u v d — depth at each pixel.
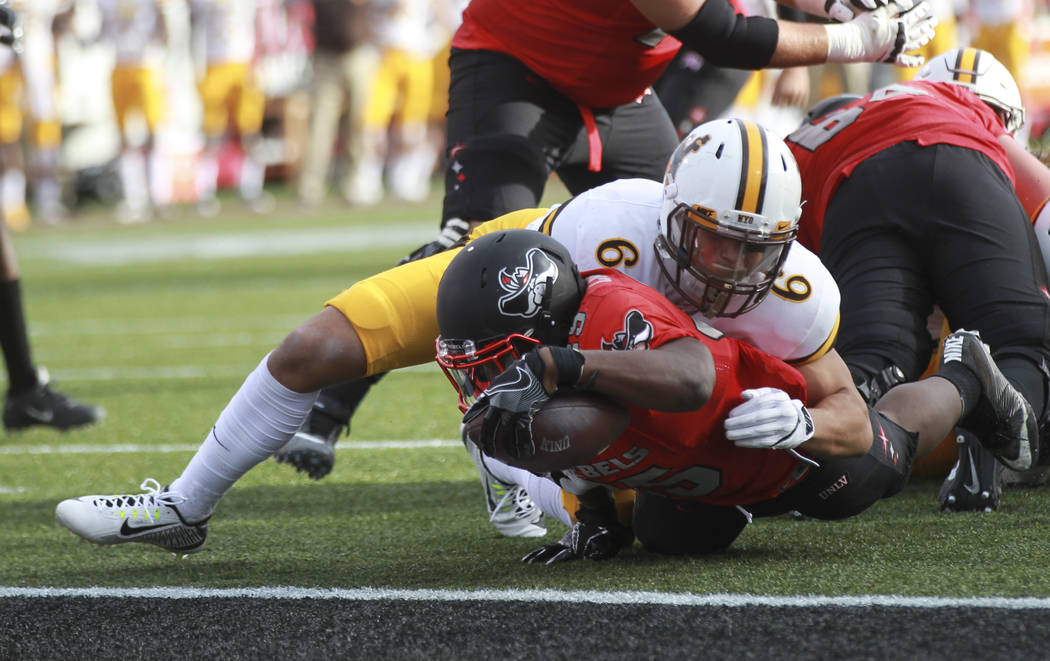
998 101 13.94
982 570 9.74
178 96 60.44
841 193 12.39
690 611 8.98
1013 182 12.57
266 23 61.31
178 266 43.91
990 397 10.95
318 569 11.05
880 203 12.11
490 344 8.88
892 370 11.68
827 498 10.27
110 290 39.00
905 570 9.84
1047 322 11.68
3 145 59.44
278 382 10.31
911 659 7.88
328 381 10.30
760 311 9.62
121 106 58.31
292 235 50.56
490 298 8.80
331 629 9.10
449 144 14.10
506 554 11.34
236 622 9.40
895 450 10.42
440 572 10.70
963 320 11.88
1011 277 11.73
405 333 10.21
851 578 9.66
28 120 60.38
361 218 54.81
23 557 12.02
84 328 31.70
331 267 40.22
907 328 11.88
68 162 64.12
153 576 11.05
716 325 9.66
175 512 10.81
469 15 14.34
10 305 18.25
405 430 18.16
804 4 13.05
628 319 8.80
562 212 9.98
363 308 10.14
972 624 8.39
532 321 8.85
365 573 10.79
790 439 9.11
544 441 8.61
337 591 10.12
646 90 14.77
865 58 12.51
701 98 17.23
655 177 15.04
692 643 8.35
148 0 56.97
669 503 10.55
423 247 11.88
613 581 9.98
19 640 9.25
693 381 8.59
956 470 12.13
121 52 57.12
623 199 9.84
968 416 11.03
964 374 10.98
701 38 12.17
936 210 11.90
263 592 10.20
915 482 13.59
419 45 57.25
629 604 9.23
